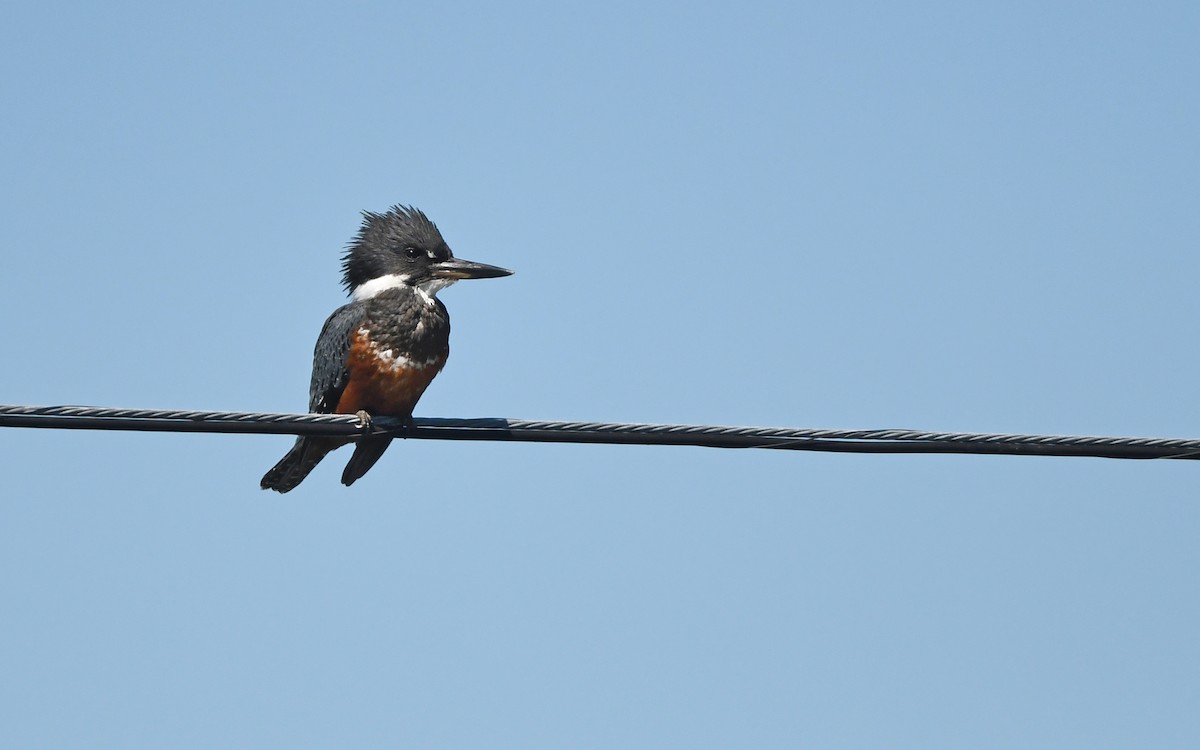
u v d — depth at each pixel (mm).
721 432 10758
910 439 10727
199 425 10367
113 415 10258
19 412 10125
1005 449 10734
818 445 10758
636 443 10836
